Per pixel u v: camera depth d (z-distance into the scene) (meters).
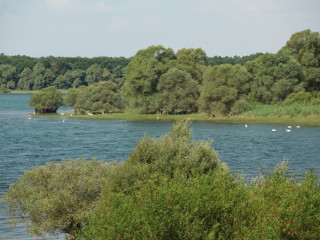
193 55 195.62
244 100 159.00
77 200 34.28
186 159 33.94
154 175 31.86
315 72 174.88
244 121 148.00
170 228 18.78
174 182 22.89
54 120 165.75
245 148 95.38
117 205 20.97
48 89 196.88
